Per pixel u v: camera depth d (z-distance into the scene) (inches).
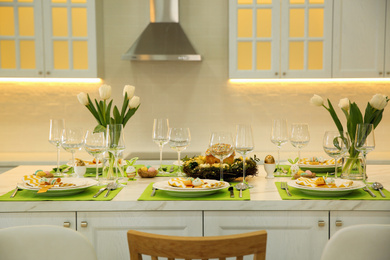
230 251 37.5
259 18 134.0
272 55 133.8
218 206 61.3
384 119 145.1
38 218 62.2
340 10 131.8
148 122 146.8
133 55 132.4
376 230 44.4
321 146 146.1
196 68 145.7
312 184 63.4
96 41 133.1
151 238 37.6
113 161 77.2
